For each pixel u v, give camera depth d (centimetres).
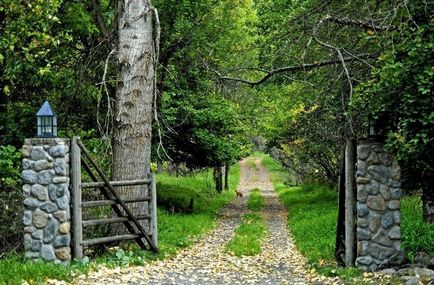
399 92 849
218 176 3747
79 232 938
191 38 1906
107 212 1200
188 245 1412
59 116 1455
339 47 1302
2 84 1387
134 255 1055
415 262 909
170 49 1916
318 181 3262
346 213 949
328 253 1125
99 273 885
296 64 1449
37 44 1192
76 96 1457
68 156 941
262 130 2822
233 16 2042
